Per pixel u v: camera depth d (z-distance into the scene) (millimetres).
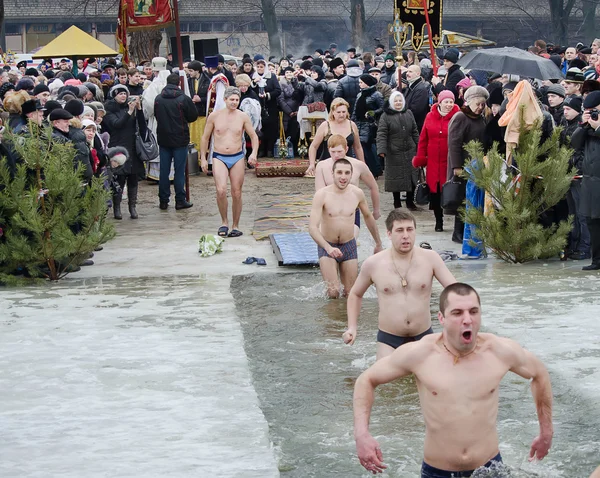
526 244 12539
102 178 12258
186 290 11203
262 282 11695
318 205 10633
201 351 8508
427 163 14906
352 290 7668
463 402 5137
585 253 12828
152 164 20516
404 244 7430
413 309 7500
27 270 12055
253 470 5805
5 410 6980
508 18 72500
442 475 5219
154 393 7344
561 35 64000
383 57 29094
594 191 11656
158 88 18953
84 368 8016
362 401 5215
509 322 9305
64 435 6453
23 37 70688
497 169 12484
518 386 7691
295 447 6418
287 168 22188
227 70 24812
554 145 12625
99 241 12141
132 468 5852
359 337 9172
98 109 15391
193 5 71750
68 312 10117
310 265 12539
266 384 7777
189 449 6168
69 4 69375
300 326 9602
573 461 6105
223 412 6898
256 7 71812
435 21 18625
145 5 18719
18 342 8883
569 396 7227
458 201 13766
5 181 11641
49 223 11711
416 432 6676
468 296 5055
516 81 15555
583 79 14945
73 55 23812
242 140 14859
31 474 5766
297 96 24453
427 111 18672
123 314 9984
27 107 12477
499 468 5223
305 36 73688
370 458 5113
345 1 72938
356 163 11570
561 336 8773
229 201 18578
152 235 15125
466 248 13047
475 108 13594
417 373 5195
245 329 9516
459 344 5102
